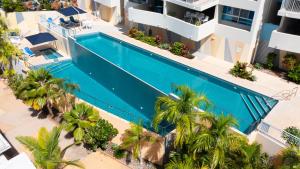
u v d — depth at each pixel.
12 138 21.47
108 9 38.59
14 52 28.86
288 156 14.62
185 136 14.95
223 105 22.61
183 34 28.92
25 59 29.84
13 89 27.22
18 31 36.72
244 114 21.48
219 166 14.43
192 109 15.46
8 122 23.25
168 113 15.31
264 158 16.08
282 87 24.03
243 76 25.56
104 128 19.77
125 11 36.59
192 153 14.91
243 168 14.40
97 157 19.72
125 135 19.56
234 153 14.95
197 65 28.06
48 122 23.25
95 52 30.75
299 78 24.20
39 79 22.19
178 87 16.11
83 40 33.72
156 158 19.02
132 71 27.33
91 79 29.39
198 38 27.52
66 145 20.69
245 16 27.42
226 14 28.78
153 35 34.66
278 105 21.14
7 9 38.75
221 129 14.19
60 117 23.64
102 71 28.23
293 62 24.91
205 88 24.89
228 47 28.62
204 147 14.08
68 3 43.62
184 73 27.28
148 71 27.48
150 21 31.89
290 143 16.19
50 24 34.59
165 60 29.45
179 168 14.57
